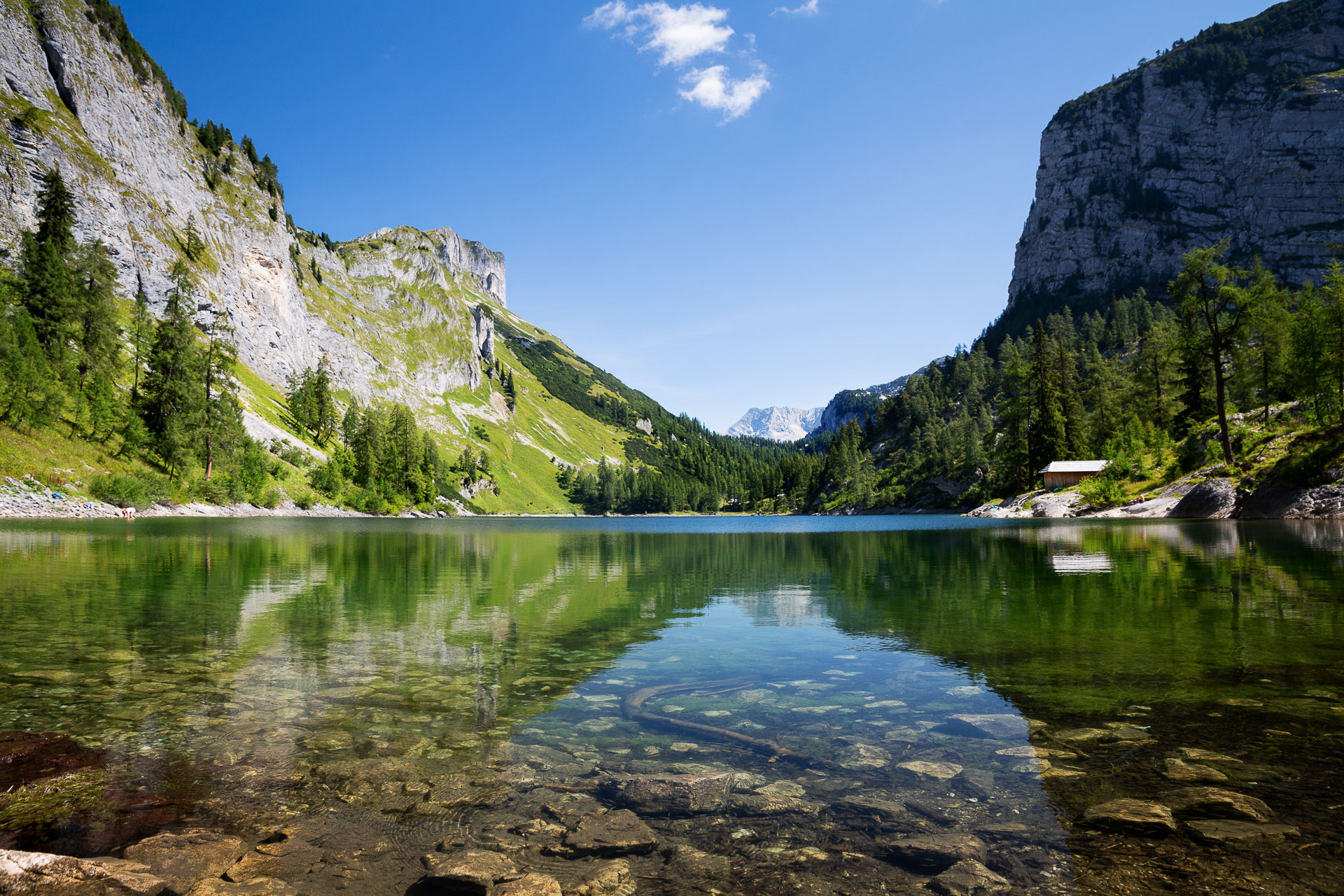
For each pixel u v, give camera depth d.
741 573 24.86
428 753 6.70
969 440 149.00
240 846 4.83
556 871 4.55
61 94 131.88
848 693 8.72
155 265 133.62
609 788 5.94
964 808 5.38
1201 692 8.02
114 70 145.25
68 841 4.82
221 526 59.09
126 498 65.12
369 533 59.41
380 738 7.07
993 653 10.51
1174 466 70.50
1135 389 101.06
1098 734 6.77
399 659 10.70
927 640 11.73
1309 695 7.81
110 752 6.57
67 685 8.88
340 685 9.11
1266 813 4.96
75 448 67.81
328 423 151.62
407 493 146.50
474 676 9.67
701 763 6.47
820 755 6.62
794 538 54.00
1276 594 15.37
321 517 101.38
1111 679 8.74
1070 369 105.75
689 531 77.75
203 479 84.06
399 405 162.00
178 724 7.43
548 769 6.34
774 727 7.43
